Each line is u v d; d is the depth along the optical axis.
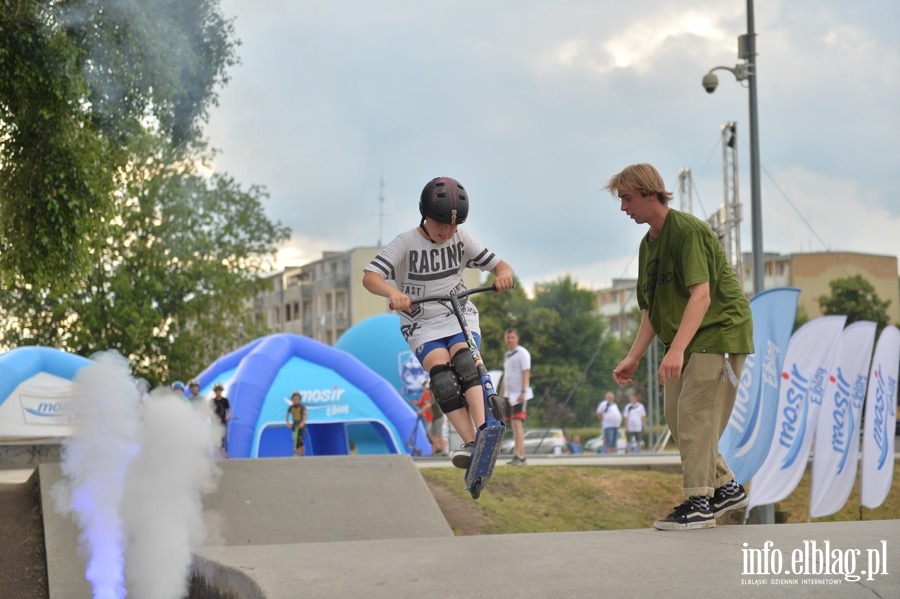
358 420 20.84
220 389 17.80
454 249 5.65
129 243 35.19
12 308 34.19
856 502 15.66
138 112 10.79
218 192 37.78
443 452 25.33
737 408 11.17
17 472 13.28
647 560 3.94
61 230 10.27
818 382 12.16
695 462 5.11
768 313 11.41
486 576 3.71
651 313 5.37
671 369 4.94
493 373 22.05
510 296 59.28
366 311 73.75
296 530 7.58
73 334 34.88
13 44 9.59
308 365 20.97
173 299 36.69
